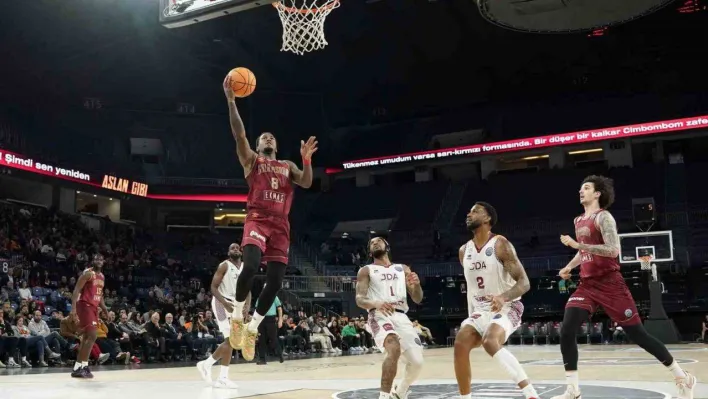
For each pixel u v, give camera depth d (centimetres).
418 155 4000
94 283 931
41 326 1507
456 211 3731
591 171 3719
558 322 2717
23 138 3159
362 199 3991
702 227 3192
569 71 3950
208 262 3256
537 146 3812
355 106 4300
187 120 3772
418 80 4059
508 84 4091
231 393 667
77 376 915
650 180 3559
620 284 542
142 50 3428
